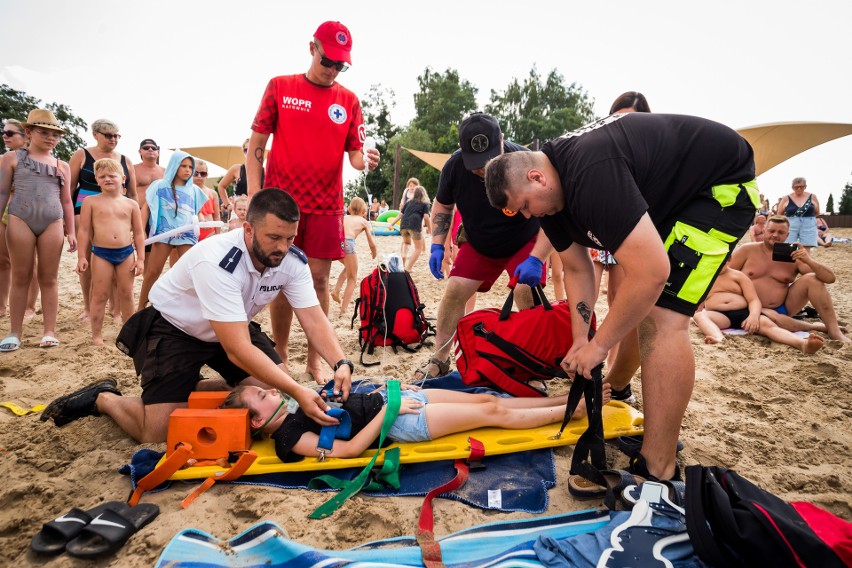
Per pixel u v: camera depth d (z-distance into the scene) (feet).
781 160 43.09
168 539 7.10
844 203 110.11
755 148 42.27
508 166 7.54
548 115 222.07
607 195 6.87
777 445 10.06
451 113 200.03
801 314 20.85
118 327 18.81
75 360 14.94
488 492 8.40
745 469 9.10
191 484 8.50
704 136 7.66
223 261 8.78
